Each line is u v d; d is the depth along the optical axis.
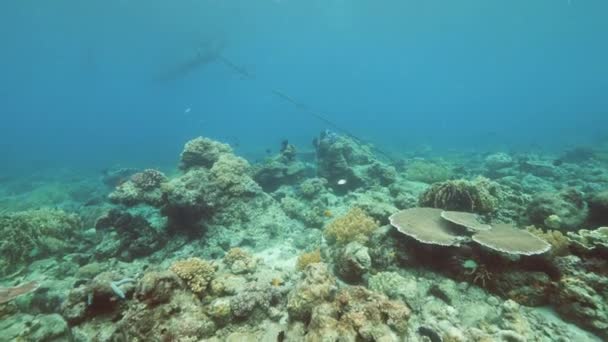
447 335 3.56
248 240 7.89
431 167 13.66
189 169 10.14
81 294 4.00
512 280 4.45
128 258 6.96
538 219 6.16
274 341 3.69
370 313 3.29
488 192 6.96
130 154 48.94
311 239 7.85
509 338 3.59
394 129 69.75
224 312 3.95
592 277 4.06
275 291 4.48
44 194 17.84
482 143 40.91
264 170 12.43
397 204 8.51
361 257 5.10
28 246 7.19
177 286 3.92
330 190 11.61
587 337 3.64
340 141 14.18
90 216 10.86
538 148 29.45
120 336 3.50
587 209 5.88
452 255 5.00
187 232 7.66
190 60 36.28
